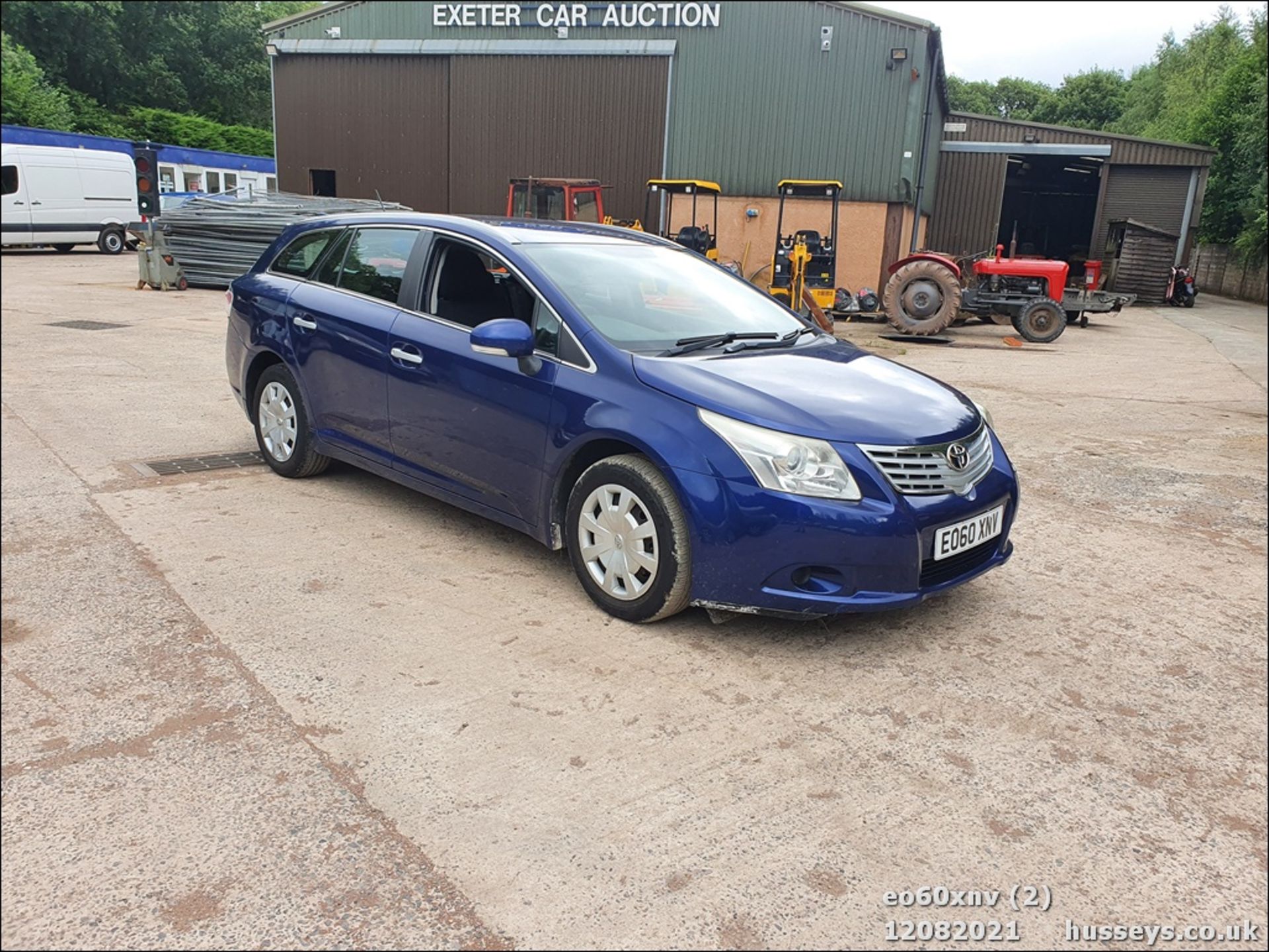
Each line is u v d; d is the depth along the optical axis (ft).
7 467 17.79
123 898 7.00
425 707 9.82
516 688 10.28
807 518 10.64
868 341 48.80
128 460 18.54
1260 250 100.83
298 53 76.95
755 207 69.21
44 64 119.85
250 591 12.57
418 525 15.38
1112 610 13.28
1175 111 174.19
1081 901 7.40
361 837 7.77
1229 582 14.56
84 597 12.17
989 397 31.12
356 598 12.48
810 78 66.49
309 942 6.64
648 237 16.56
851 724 9.86
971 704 10.39
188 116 130.31
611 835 7.91
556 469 12.44
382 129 76.79
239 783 8.43
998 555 12.66
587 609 12.40
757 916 7.06
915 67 64.28
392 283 15.28
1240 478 21.07
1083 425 26.78
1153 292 81.30
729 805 8.39
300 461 17.04
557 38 70.79
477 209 75.72
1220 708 10.53
